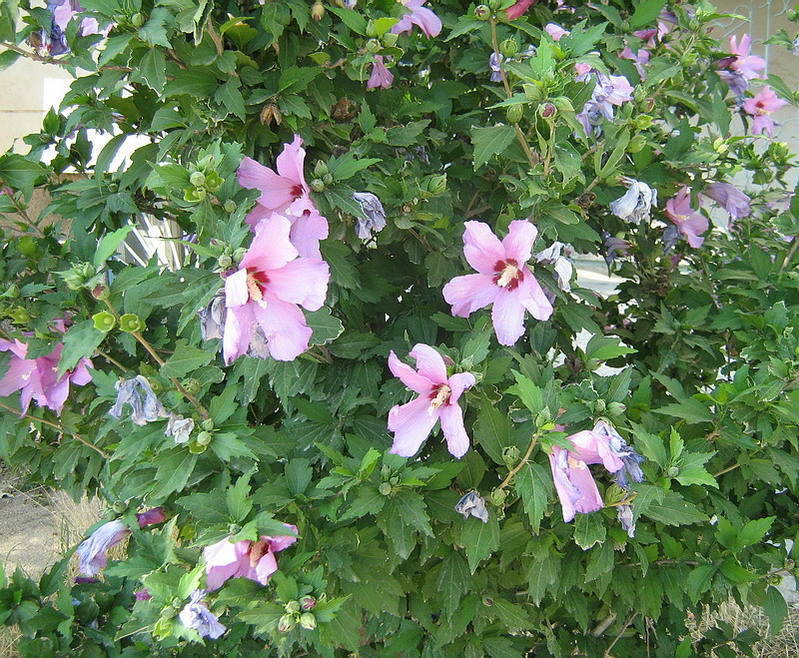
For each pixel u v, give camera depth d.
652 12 0.75
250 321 0.48
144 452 0.59
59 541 1.24
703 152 0.77
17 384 0.66
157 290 0.55
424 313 0.72
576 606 0.69
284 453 0.60
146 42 0.57
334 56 0.63
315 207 0.57
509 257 0.58
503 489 0.62
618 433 0.59
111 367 0.68
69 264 0.67
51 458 0.77
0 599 0.68
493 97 0.78
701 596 0.76
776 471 0.69
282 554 0.57
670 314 0.83
